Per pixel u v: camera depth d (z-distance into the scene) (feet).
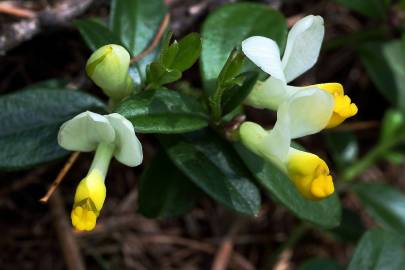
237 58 0.36
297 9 0.61
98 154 0.36
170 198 0.44
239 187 0.40
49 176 0.54
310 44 0.37
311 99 0.35
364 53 0.57
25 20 0.49
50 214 0.54
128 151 0.35
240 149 0.40
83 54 0.54
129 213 0.56
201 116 0.39
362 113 0.64
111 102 0.40
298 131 0.36
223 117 0.40
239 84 0.37
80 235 0.54
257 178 0.40
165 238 0.57
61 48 0.53
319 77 0.63
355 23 0.64
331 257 0.60
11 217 0.53
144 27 0.44
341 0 0.54
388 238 0.45
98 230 0.55
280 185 0.40
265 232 0.59
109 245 0.55
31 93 0.40
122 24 0.44
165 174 0.44
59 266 0.54
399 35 0.56
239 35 0.43
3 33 0.48
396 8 0.55
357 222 0.55
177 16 0.53
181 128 0.38
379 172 0.64
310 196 0.35
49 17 0.49
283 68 0.37
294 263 0.59
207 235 0.58
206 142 0.40
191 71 0.56
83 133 0.36
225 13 0.44
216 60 0.43
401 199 0.54
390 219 0.53
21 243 0.53
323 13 0.62
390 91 0.57
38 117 0.40
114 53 0.37
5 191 0.52
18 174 0.53
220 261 0.57
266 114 0.58
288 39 0.36
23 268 0.53
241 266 0.58
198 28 0.55
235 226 0.58
